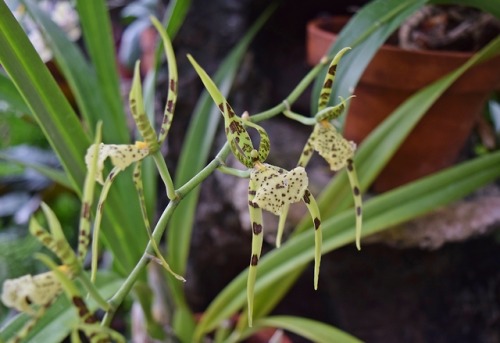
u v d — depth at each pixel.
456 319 0.85
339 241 0.60
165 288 0.73
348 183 0.63
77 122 0.56
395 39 0.81
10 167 1.08
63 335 0.50
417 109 0.61
